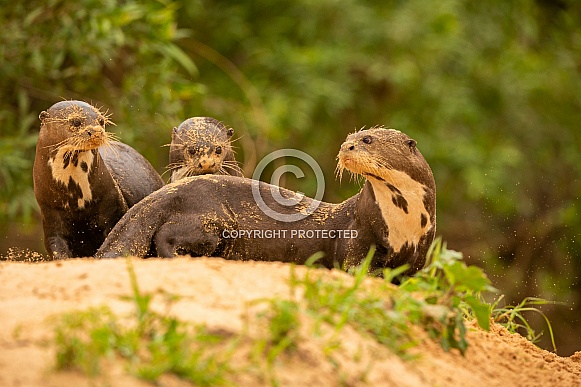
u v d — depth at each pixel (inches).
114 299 699.4
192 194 1019.3
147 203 1015.0
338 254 1031.6
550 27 2819.9
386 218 1009.5
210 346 645.3
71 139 1115.9
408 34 2492.6
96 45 1932.8
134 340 625.0
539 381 813.9
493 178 2428.6
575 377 853.2
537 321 2400.3
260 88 2411.4
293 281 722.8
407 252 1016.9
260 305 700.7
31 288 744.3
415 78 2485.2
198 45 2481.5
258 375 632.4
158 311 675.4
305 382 642.2
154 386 595.8
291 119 2324.1
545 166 2630.4
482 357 807.1
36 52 1952.5
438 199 2456.9
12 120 2012.8
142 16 1962.4
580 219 2453.2
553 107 2682.1
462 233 2511.1
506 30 2709.2
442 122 2490.2
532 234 2504.9
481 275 787.4
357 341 702.5
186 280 742.5
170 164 1402.6
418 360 731.4
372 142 1010.1
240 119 2283.5
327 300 716.0
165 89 1995.6
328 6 2522.1
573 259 2464.3
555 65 2699.3
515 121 2630.4
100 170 1152.8
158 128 2016.5
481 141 2544.3
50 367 599.2
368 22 2502.5
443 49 2502.5
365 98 2554.1
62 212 1157.7
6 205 2009.1
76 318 633.6
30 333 649.0
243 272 778.8
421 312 772.0
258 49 2485.2
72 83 2081.7
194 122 1412.4
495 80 2615.7
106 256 999.0
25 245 2198.6
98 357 607.2
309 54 2428.6
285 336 664.4
